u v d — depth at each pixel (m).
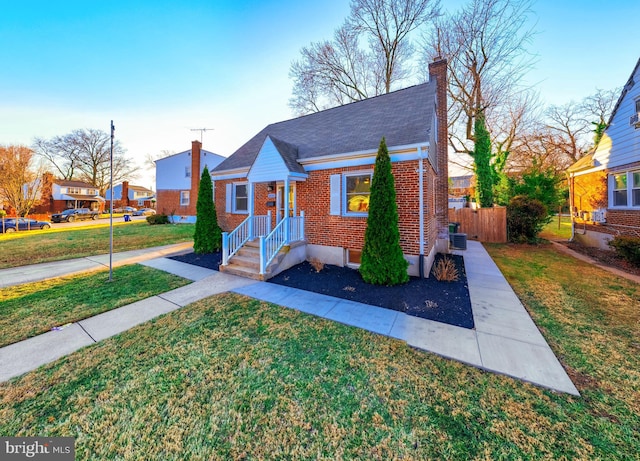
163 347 3.61
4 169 22.69
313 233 8.55
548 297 5.50
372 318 4.56
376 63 18.36
